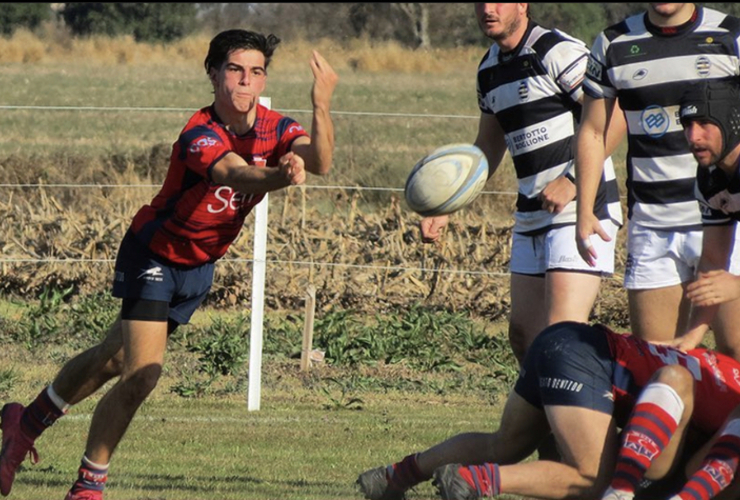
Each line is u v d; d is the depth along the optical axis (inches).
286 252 2059.5
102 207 2285.9
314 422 1298.0
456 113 4598.9
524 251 1079.0
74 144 3444.9
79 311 1824.6
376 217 2176.4
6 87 4717.0
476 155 955.3
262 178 800.9
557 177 1048.8
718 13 970.1
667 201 1003.9
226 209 863.1
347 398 1450.5
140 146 3373.5
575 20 7155.5
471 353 1724.9
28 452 967.0
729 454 792.3
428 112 4603.8
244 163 827.4
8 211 2158.0
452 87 5378.9
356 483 981.2
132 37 6801.2
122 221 2142.0
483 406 1419.8
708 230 908.0
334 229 2138.3
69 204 2370.8
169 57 5930.1
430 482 1029.8
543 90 1042.1
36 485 981.8
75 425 1248.8
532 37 1048.2
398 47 5994.1
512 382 1556.3
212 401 1408.7
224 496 950.4
